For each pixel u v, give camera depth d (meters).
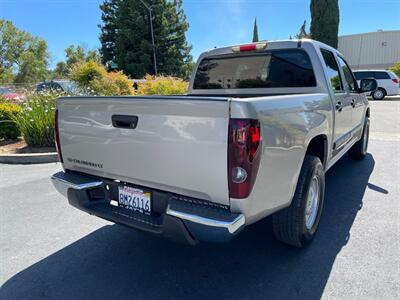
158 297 2.60
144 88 14.71
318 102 3.29
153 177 2.52
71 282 2.83
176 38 38.94
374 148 7.41
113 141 2.70
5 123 8.62
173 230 2.37
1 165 6.94
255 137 2.15
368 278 2.71
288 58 3.95
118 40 37.28
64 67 67.50
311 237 3.25
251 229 3.66
